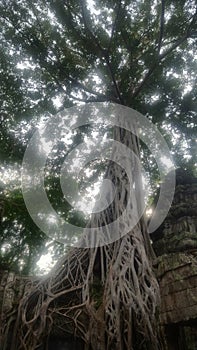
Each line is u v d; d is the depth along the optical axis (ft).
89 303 19.98
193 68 37.76
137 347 18.69
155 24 36.63
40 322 20.02
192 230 24.13
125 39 36.42
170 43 36.40
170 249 22.93
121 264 21.11
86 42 35.83
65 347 21.20
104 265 23.17
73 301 21.75
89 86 37.86
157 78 37.47
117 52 36.91
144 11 36.42
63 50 36.19
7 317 21.44
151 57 36.37
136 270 21.53
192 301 17.95
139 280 20.30
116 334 18.10
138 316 19.02
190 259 19.44
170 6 35.45
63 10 34.40
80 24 35.24
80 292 21.85
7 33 35.09
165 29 36.01
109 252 23.00
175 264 19.80
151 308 19.29
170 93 37.88
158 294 19.60
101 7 34.86
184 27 35.65
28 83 36.81
